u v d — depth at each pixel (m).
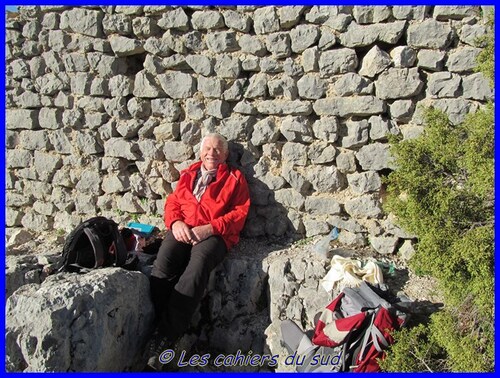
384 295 3.38
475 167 2.74
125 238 4.16
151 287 3.67
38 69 4.48
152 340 3.50
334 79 3.88
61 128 4.52
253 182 4.15
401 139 3.67
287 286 3.69
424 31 3.64
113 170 4.44
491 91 3.56
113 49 4.26
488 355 2.75
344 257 3.80
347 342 3.15
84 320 2.99
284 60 3.96
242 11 3.98
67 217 4.63
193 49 4.12
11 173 4.75
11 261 3.94
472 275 2.75
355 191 3.95
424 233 2.94
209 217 3.88
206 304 3.94
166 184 4.36
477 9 3.57
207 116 4.17
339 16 3.78
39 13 4.41
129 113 4.34
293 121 3.96
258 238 4.26
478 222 2.83
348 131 3.92
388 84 3.73
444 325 2.88
